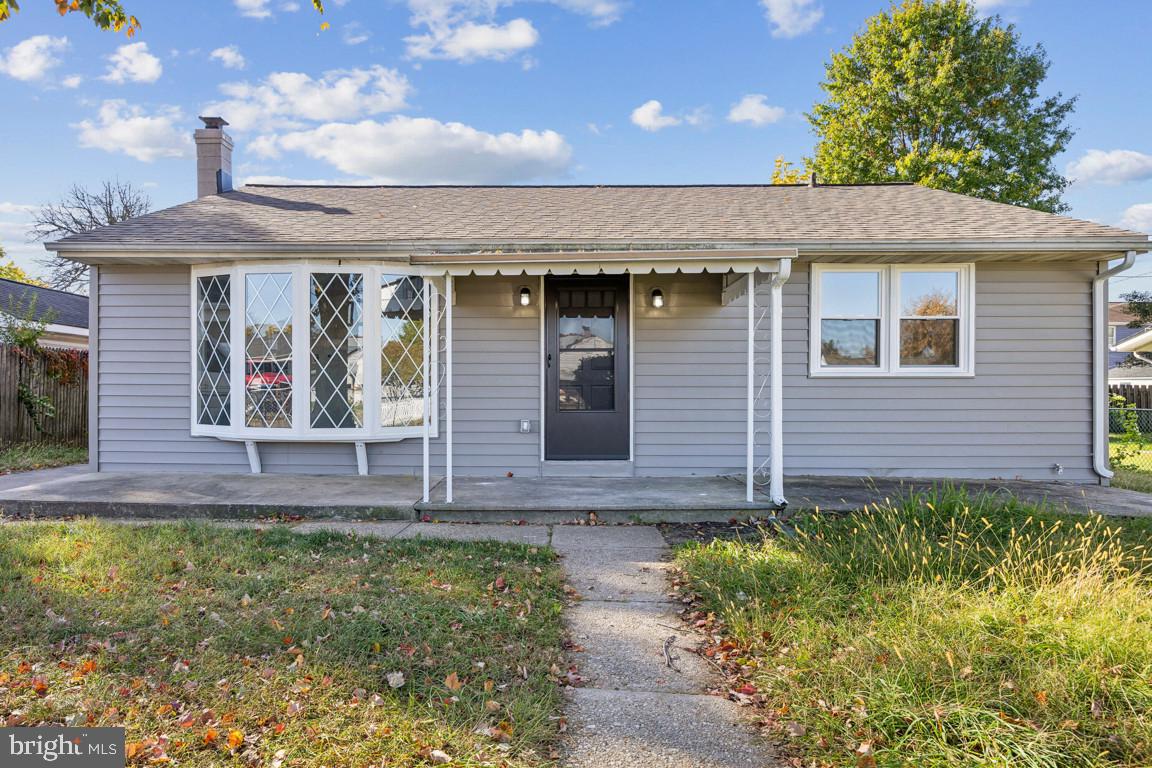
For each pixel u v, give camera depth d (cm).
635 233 715
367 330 707
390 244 681
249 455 739
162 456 757
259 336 709
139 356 750
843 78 2300
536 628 336
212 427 731
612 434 761
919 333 748
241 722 241
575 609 379
